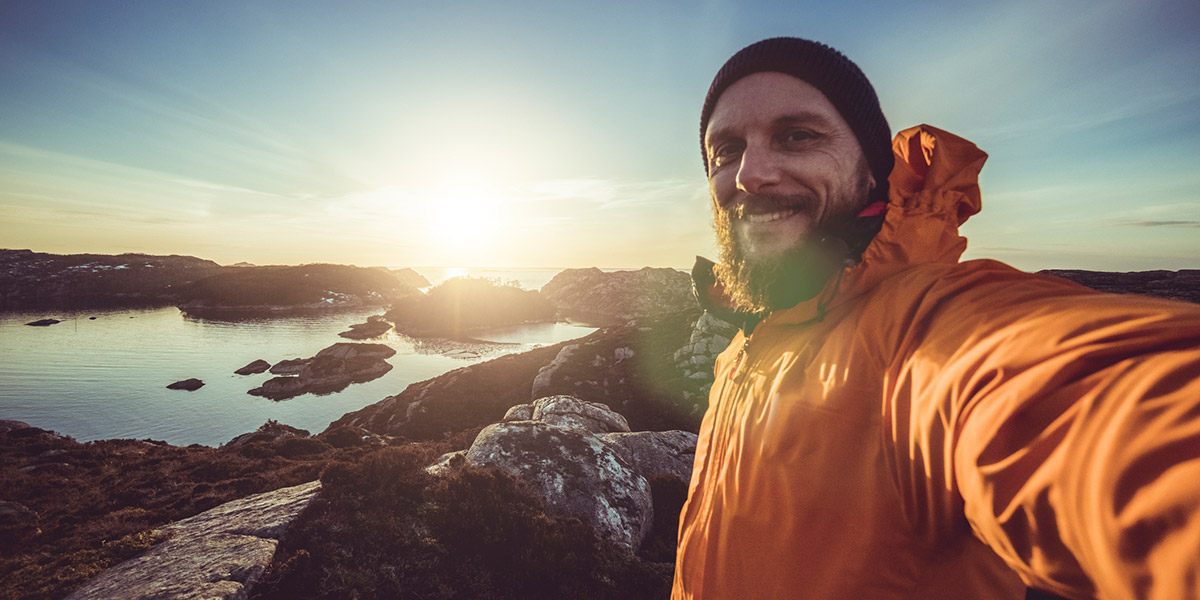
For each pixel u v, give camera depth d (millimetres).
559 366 42781
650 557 12500
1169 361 323
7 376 87562
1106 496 291
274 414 63781
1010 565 454
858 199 922
